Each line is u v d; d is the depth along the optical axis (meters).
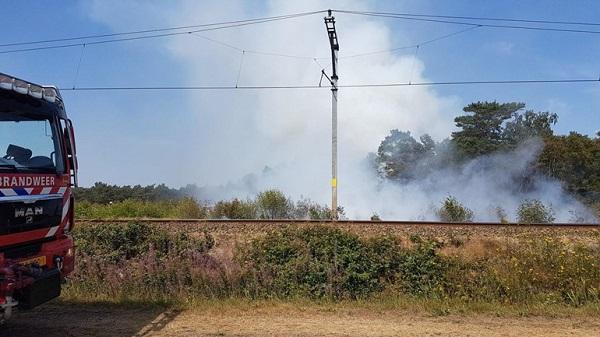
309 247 10.26
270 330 7.71
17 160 6.64
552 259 10.05
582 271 9.62
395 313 8.64
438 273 9.84
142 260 10.12
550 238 11.41
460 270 9.93
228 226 17.08
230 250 11.05
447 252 11.06
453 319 8.31
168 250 10.69
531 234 13.57
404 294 9.50
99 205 27.09
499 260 10.29
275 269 9.94
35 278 6.48
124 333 7.56
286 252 10.27
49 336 7.40
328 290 9.49
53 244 7.29
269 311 8.73
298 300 9.30
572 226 16.83
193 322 8.13
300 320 8.24
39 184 6.94
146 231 11.29
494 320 8.27
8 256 6.40
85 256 10.31
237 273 9.84
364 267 9.87
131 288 9.77
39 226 6.91
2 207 6.18
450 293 9.52
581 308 8.79
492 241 13.07
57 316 8.43
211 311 8.73
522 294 9.30
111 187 46.28
